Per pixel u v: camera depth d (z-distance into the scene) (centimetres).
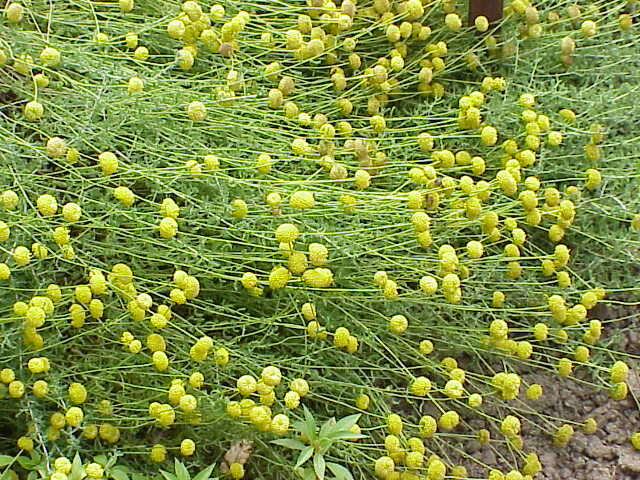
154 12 112
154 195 95
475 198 95
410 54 121
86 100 96
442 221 100
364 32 112
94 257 94
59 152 88
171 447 91
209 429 92
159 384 92
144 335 93
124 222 95
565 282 101
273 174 104
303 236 94
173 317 98
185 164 95
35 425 83
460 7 122
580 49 118
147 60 113
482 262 102
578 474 101
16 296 89
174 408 90
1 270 83
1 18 96
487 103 116
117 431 89
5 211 88
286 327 100
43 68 92
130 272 88
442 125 106
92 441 92
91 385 90
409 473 91
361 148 100
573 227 105
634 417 104
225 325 98
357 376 97
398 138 106
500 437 103
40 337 86
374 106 112
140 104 97
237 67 108
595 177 105
